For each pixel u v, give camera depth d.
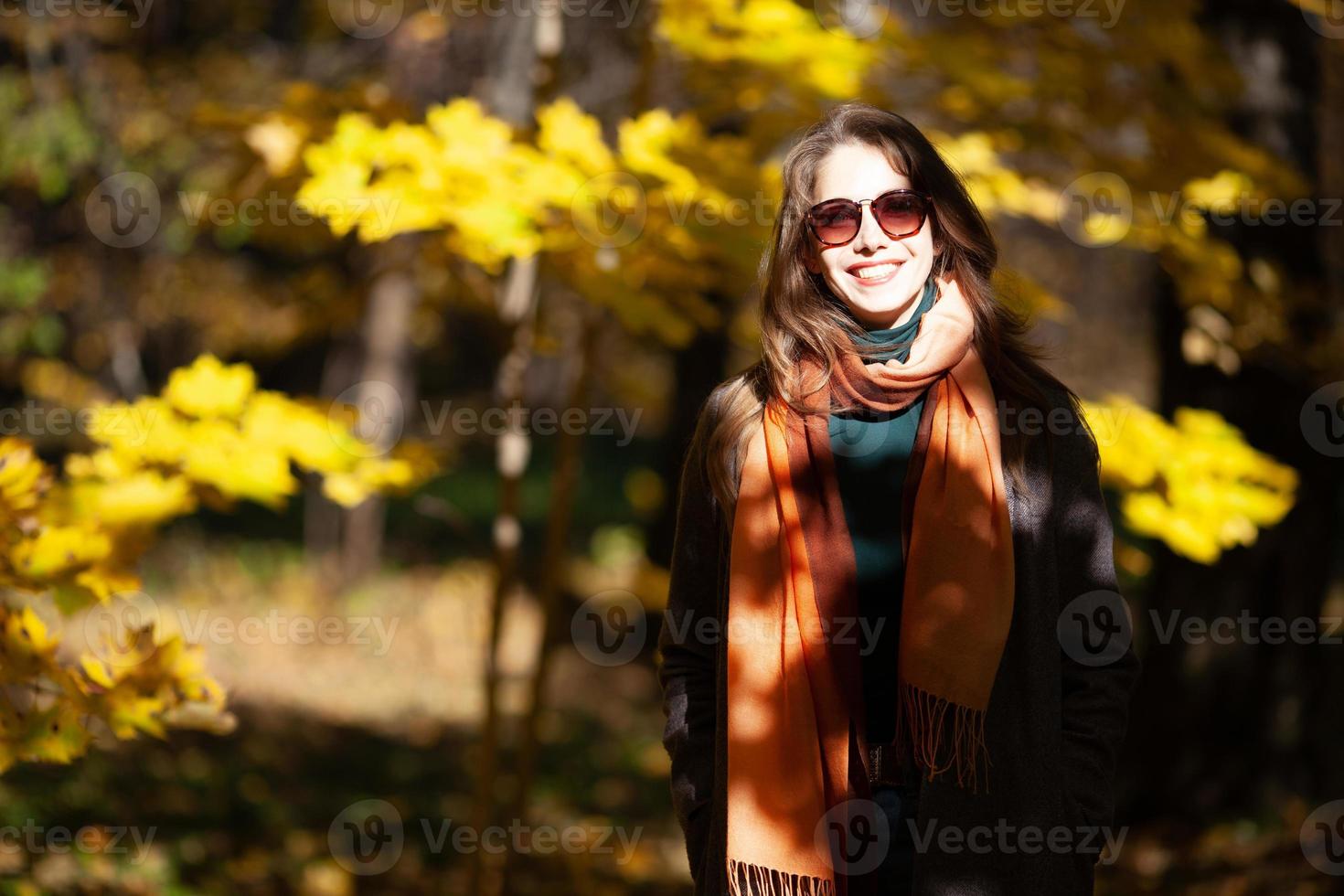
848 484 2.74
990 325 2.81
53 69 10.80
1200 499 5.11
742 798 2.68
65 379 13.70
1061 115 6.26
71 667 3.79
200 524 21.31
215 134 5.96
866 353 2.77
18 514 3.88
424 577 20.08
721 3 5.57
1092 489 2.71
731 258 4.92
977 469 2.64
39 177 11.14
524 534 23.56
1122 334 22.34
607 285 5.03
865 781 2.68
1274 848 7.69
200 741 11.61
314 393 24.36
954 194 2.87
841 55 5.52
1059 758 2.60
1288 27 7.75
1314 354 6.90
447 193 4.59
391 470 4.84
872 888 2.64
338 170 4.59
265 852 8.41
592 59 10.50
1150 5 5.96
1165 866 7.70
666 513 15.47
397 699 14.75
